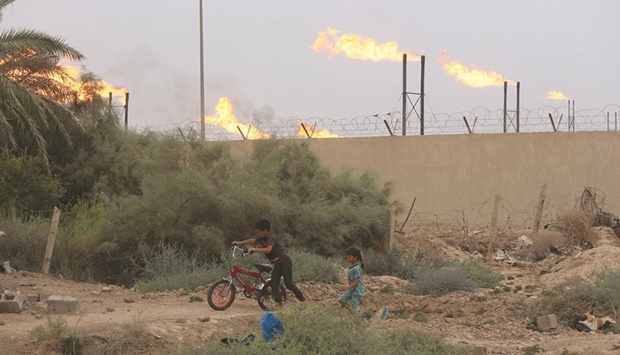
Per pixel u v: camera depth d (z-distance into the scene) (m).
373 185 43.22
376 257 35.47
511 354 19.48
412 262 35.03
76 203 46.12
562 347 19.78
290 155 40.28
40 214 39.66
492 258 39.97
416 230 49.59
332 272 30.14
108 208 35.94
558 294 24.84
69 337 17.48
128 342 17.53
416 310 25.78
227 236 35.47
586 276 30.64
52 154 47.22
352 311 20.44
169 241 34.19
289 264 23.16
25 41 44.25
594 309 23.77
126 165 46.75
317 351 16.44
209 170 36.34
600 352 18.55
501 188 55.50
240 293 26.55
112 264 34.53
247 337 16.84
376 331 17.95
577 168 54.81
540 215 42.84
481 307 25.23
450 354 17.98
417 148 56.31
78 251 34.16
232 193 35.34
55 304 21.98
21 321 20.31
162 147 36.91
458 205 55.81
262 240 23.41
